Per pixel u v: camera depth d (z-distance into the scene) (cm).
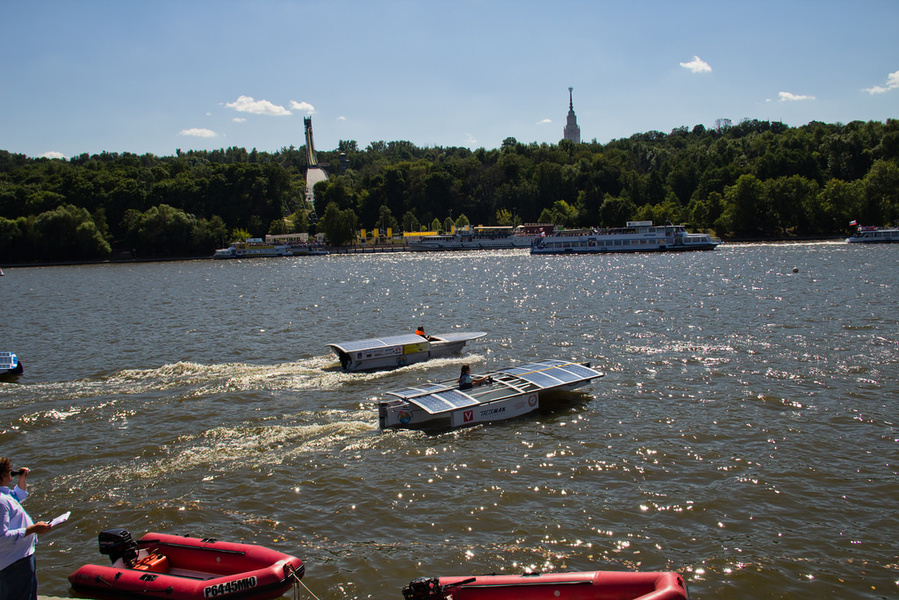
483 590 1367
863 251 12719
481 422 2700
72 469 2328
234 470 2278
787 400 2886
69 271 15775
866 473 2128
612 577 1330
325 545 1781
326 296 8025
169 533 1861
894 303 5531
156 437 2628
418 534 1825
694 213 18862
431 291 8231
